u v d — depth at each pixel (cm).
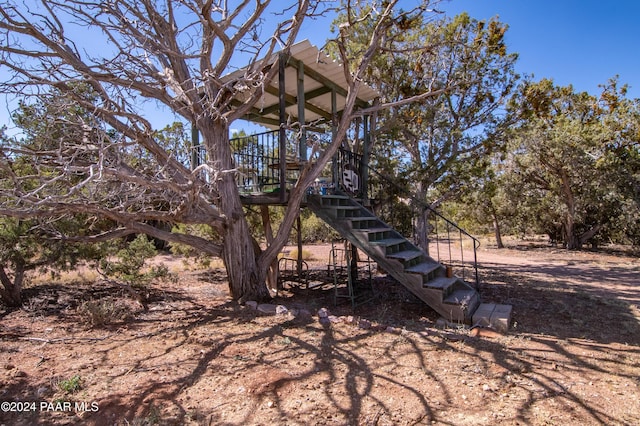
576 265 1187
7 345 403
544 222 1825
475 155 1002
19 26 418
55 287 718
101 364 352
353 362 350
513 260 1344
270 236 723
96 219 561
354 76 552
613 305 587
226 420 255
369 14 536
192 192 460
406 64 939
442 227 2612
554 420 254
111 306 510
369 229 591
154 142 453
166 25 523
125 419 258
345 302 616
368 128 880
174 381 315
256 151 762
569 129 1468
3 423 255
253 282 600
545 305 586
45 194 468
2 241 537
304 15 523
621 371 333
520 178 1683
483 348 388
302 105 607
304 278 844
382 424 250
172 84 515
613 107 1781
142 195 454
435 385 304
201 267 1026
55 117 430
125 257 620
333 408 269
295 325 464
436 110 945
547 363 351
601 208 1502
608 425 248
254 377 319
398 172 958
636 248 1527
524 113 955
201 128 569
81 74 448
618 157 1434
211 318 504
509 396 287
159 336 433
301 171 599
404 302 612
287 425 249
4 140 415
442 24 930
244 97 745
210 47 511
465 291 557
